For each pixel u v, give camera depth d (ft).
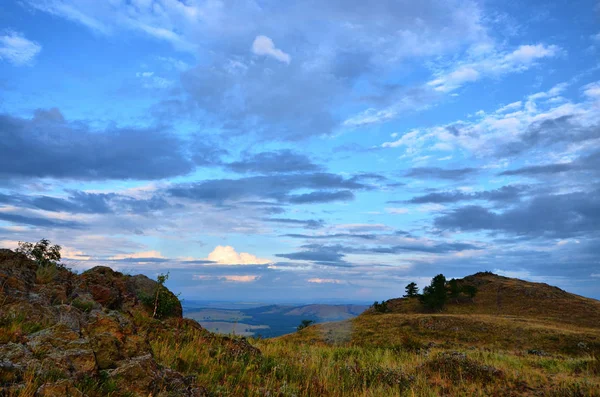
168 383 22.54
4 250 37.65
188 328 41.11
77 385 18.31
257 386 30.42
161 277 46.16
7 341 21.21
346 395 34.86
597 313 293.23
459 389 42.39
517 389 43.21
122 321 31.50
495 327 203.31
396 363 56.29
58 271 40.93
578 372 56.18
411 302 386.11
